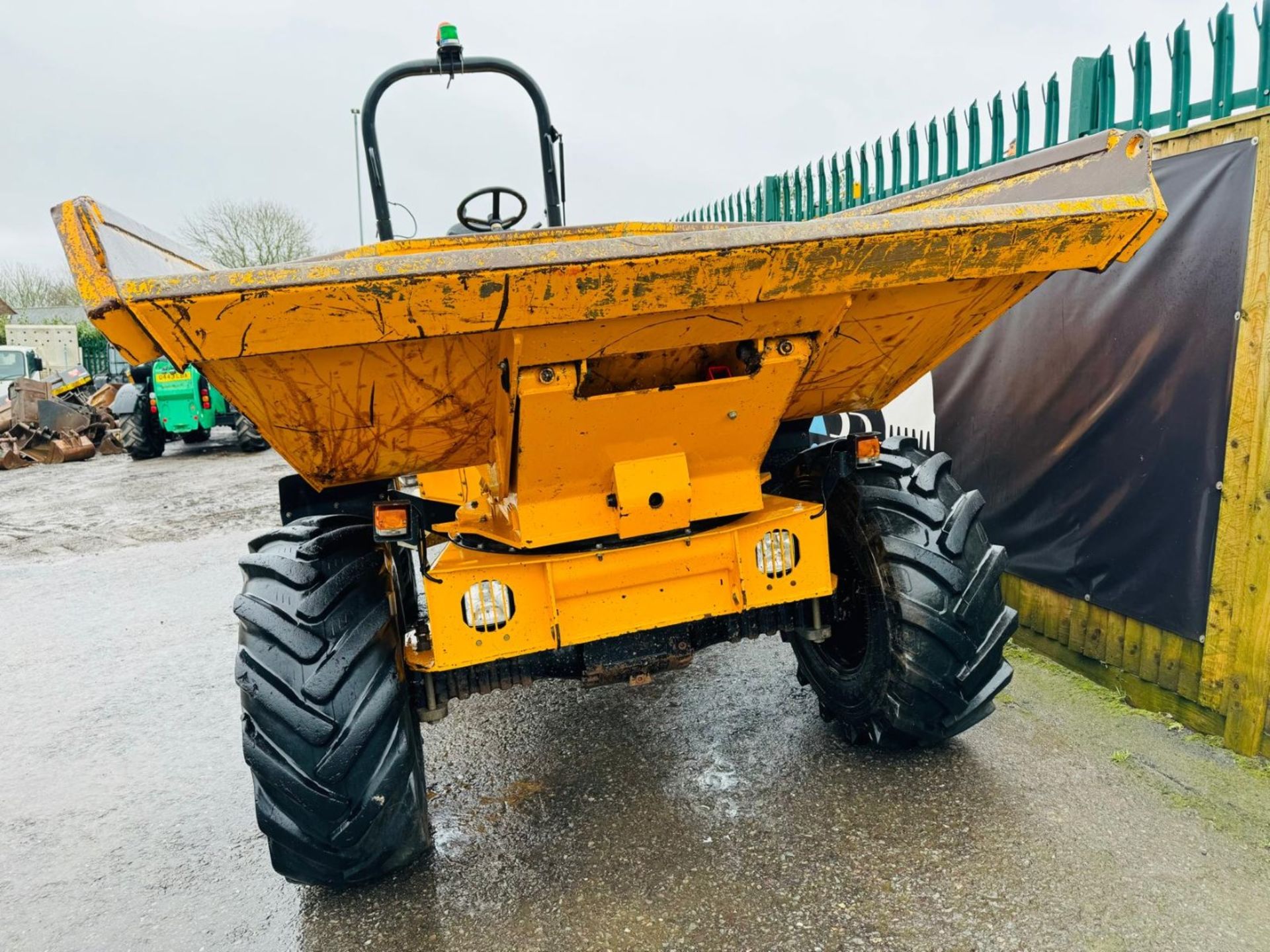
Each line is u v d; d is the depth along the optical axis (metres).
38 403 13.39
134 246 1.89
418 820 2.19
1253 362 2.50
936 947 1.94
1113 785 2.52
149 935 2.22
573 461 2.03
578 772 2.84
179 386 11.91
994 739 2.82
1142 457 2.90
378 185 3.06
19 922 2.30
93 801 2.94
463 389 1.87
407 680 2.21
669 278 1.60
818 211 5.16
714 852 2.35
